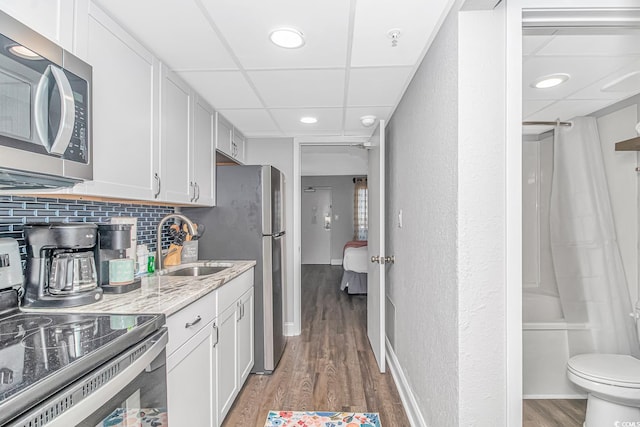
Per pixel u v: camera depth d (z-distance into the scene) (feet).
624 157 5.17
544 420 5.22
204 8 4.74
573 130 5.28
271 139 12.48
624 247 5.16
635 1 4.28
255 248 9.22
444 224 5.19
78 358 2.93
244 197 9.25
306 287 20.43
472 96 4.50
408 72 6.95
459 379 4.58
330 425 7.00
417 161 6.85
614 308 5.16
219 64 6.50
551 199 5.30
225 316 6.92
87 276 4.89
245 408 7.61
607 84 5.17
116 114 4.95
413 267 7.20
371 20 5.08
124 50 5.16
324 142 12.36
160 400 4.11
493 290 4.55
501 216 4.53
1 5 3.18
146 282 6.28
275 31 5.37
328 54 6.16
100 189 4.61
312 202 29.99
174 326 4.73
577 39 4.88
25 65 3.16
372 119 10.14
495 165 4.51
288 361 10.09
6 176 3.38
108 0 4.50
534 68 5.36
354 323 13.66
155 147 6.04
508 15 4.38
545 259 5.29
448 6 4.75
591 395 5.14
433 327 5.80
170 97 6.64
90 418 2.90
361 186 28.96
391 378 9.02
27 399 2.36
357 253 18.29
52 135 3.41
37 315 4.19
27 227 4.48
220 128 9.66
